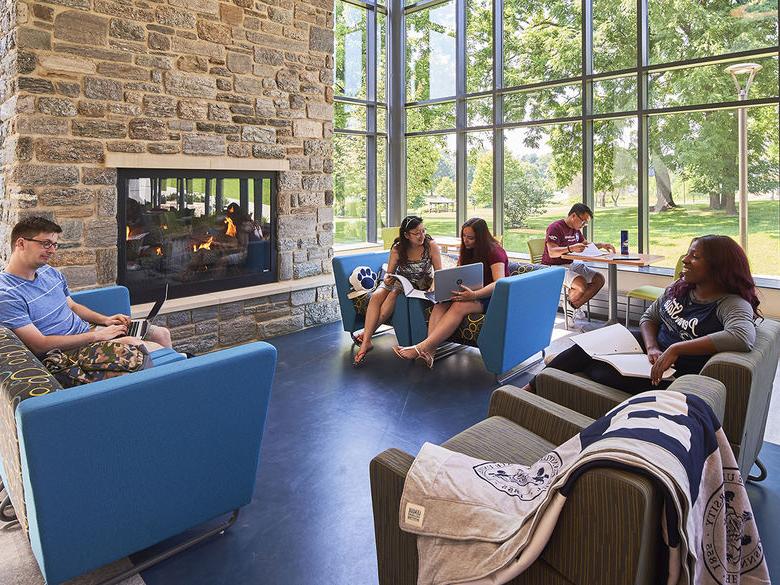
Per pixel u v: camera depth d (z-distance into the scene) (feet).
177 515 5.87
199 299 13.97
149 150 13.09
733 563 4.45
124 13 12.50
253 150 15.19
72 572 5.19
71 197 12.00
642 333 8.12
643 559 3.02
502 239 21.17
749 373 5.82
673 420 3.73
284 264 16.31
